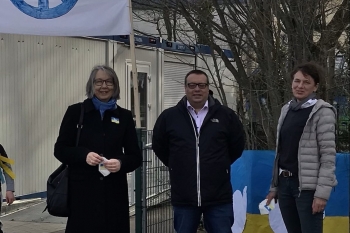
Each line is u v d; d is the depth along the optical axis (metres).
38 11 6.35
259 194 6.15
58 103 10.34
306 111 4.84
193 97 5.10
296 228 5.05
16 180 9.46
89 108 5.00
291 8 7.21
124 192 5.09
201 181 5.00
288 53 7.36
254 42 7.66
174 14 9.08
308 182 4.75
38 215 9.02
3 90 9.24
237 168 6.33
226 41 7.91
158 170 6.57
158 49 12.75
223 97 8.25
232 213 5.16
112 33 6.41
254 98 7.86
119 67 11.52
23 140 9.62
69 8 6.37
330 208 5.96
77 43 10.70
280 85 7.39
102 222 4.93
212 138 5.05
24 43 9.62
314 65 4.94
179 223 5.14
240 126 5.25
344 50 7.42
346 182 5.93
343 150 7.46
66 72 10.50
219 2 7.94
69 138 4.97
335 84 7.39
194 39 9.84
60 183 4.99
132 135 5.14
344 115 7.51
